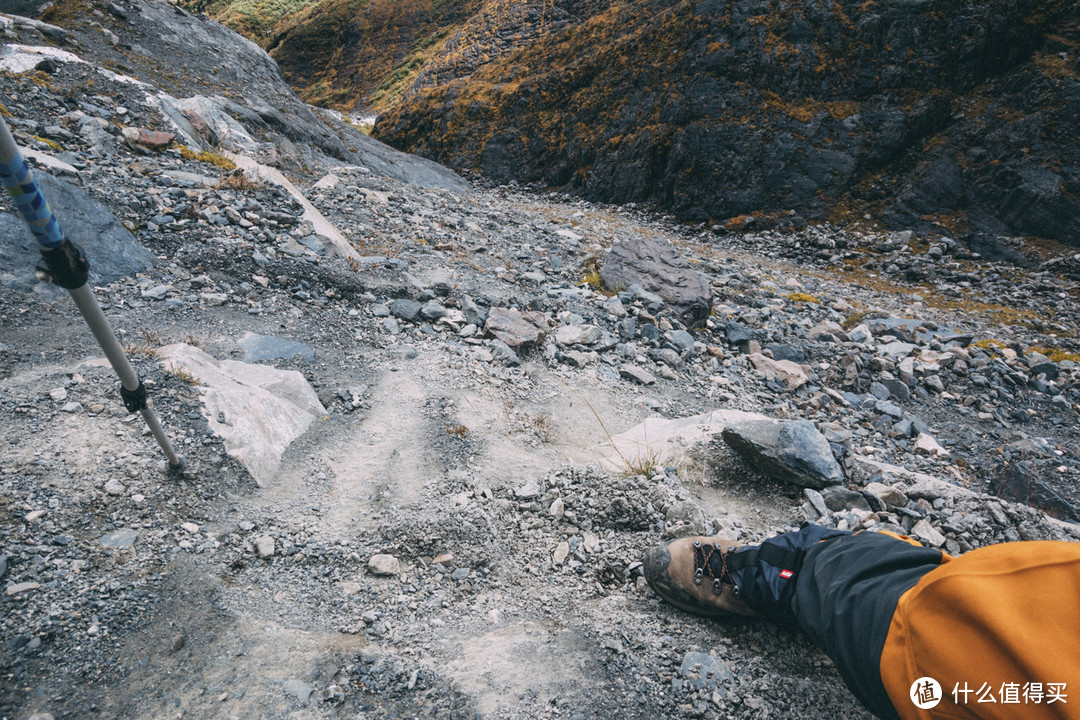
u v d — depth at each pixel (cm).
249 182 714
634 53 2234
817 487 343
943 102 1644
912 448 561
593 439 418
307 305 529
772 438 359
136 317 433
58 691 178
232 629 215
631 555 279
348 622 228
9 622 192
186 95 1165
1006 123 1531
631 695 204
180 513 263
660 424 443
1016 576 130
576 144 2250
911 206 1564
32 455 264
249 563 249
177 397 323
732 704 205
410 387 438
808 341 796
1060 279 1277
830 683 215
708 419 442
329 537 274
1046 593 124
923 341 841
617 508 305
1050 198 1386
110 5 1291
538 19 4153
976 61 1639
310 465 332
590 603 255
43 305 407
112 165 680
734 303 922
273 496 298
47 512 238
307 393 390
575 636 230
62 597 206
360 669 206
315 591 242
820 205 1659
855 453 441
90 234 483
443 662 213
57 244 184
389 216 885
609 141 2123
